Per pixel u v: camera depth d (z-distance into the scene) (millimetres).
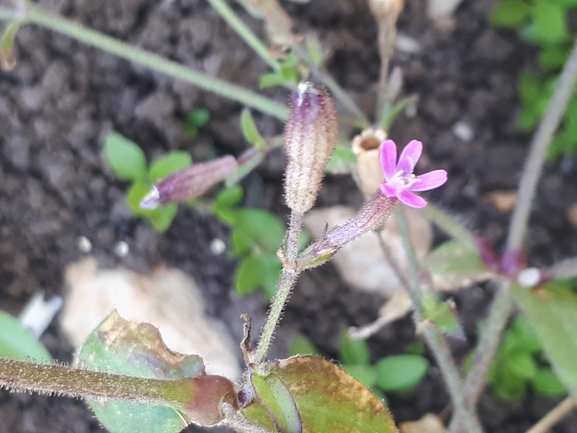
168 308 164
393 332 174
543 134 124
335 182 175
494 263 135
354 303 174
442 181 79
